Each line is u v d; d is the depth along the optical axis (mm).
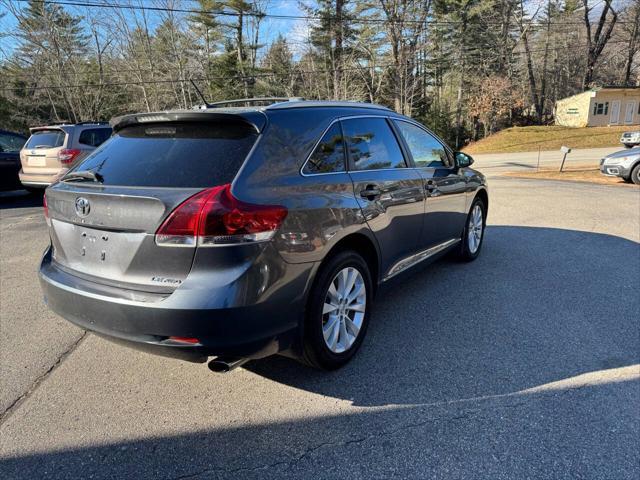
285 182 2479
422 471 2055
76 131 9086
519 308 3811
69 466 2137
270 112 2637
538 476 2004
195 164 2400
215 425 2410
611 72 49594
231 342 2221
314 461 2137
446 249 4500
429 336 3348
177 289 2174
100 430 2387
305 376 2865
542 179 13703
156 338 2246
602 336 3285
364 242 3117
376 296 3369
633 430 2285
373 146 3350
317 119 2896
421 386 2719
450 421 2391
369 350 3158
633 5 40688
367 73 33719
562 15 41375
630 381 2711
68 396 2695
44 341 3396
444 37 38438
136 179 2438
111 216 2352
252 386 2770
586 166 18250
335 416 2461
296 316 2498
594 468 2041
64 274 2627
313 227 2535
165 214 2193
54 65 31266
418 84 37531
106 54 31719
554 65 47594
